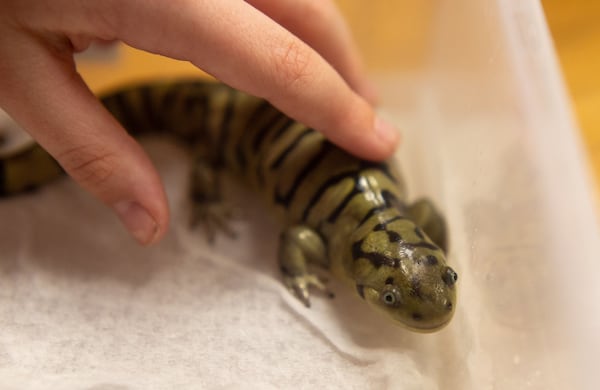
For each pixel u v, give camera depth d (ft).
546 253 0.84
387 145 1.06
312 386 0.97
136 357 0.99
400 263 0.97
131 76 1.30
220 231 1.13
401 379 0.95
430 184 1.16
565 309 0.81
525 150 0.90
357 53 1.18
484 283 0.98
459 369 0.96
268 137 1.14
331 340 1.00
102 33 0.94
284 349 1.00
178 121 1.23
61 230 1.13
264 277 1.07
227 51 0.94
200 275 1.08
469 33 1.11
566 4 1.32
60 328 1.02
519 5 0.96
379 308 0.98
